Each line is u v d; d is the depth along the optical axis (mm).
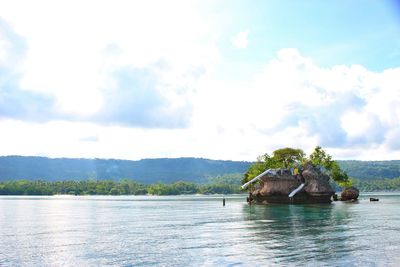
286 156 157500
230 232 51812
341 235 47000
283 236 46781
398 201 155000
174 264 32594
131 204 172250
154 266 32062
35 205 163500
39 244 44125
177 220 73688
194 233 51812
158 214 93938
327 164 154375
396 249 37312
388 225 57938
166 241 44875
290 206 118062
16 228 61875
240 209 107625
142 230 56938
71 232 55531
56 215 94188
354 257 33719
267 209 103938
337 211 91000
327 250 36969
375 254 34938
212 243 42469
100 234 52688
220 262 32781
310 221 65500
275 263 31828
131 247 41125
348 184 164000
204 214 89688
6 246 42844
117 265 32750
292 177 130625
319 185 128500
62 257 36375
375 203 135000
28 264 33719
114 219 79312
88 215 93500
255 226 58750
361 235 46875
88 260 34875
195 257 35094
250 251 37125
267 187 132250
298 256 34344
